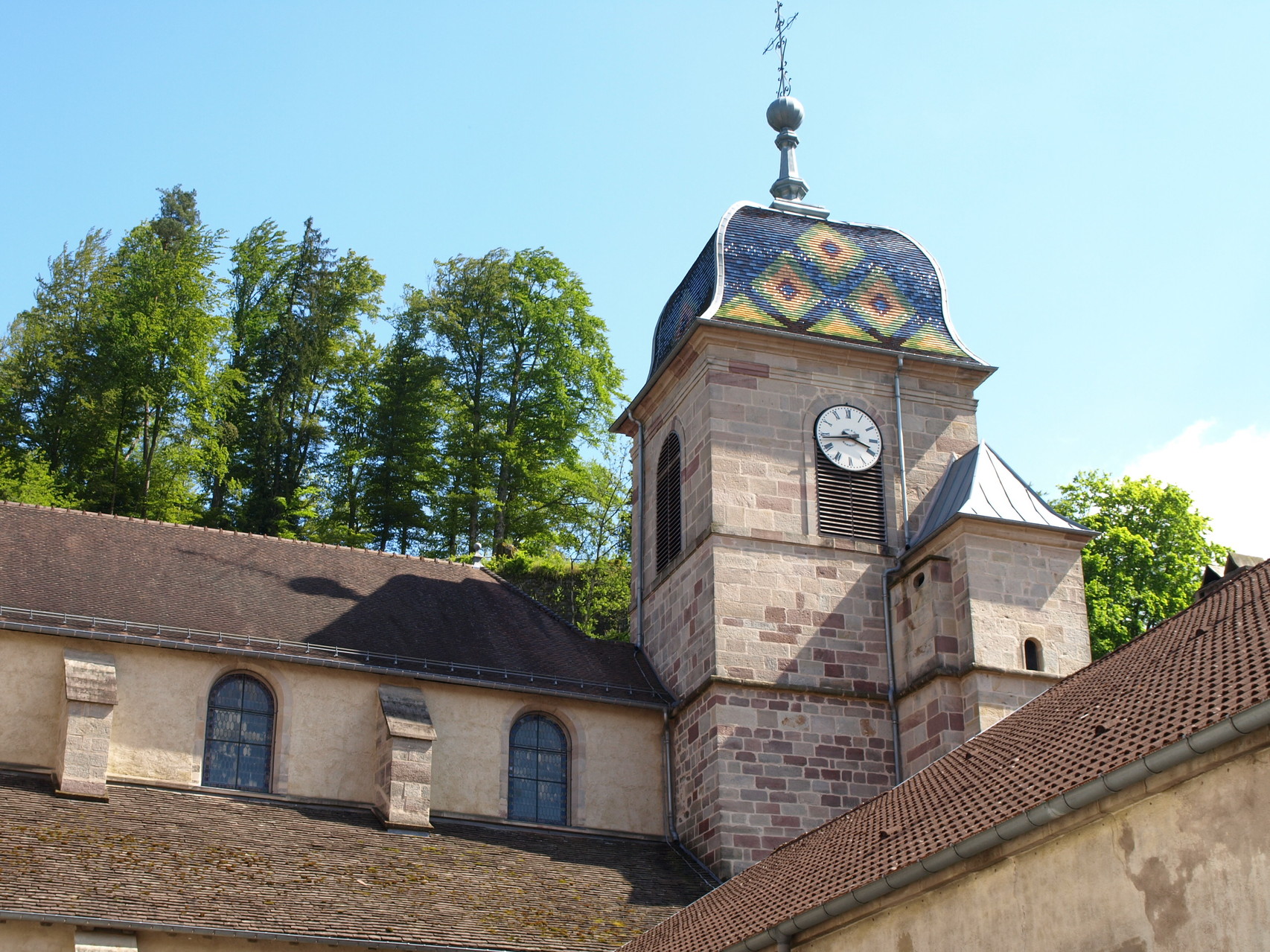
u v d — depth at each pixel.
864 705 37.47
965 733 35.62
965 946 19.27
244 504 68.25
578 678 38.88
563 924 30.53
